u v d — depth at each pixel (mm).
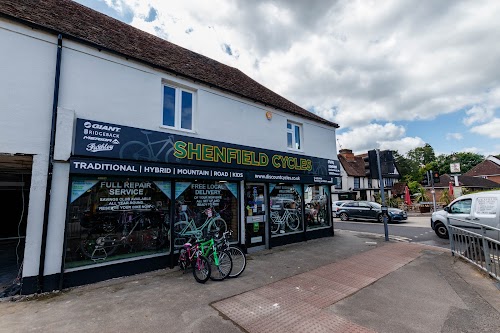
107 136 5348
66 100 5062
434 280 5230
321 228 10578
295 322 3527
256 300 4258
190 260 5484
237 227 7742
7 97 4504
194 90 7277
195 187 6988
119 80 5812
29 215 4516
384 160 10203
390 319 3607
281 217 9102
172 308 3943
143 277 5449
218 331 3287
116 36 6832
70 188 4949
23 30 4758
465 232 6402
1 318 3619
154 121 6270
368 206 16891
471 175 45438
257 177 8047
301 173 9742
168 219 6363
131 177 5852
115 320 3562
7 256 7320
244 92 8594
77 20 6398
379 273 5719
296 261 6770
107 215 5469
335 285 4980
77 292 4590
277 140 9258
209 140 7156
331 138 11719
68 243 4934
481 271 5676
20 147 4527
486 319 3570
